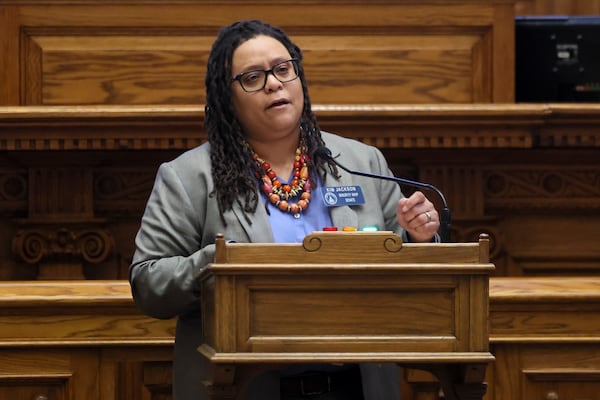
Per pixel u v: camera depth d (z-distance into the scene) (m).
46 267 11.41
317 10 12.43
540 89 12.64
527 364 8.02
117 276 11.55
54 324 7.89
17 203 11.43
